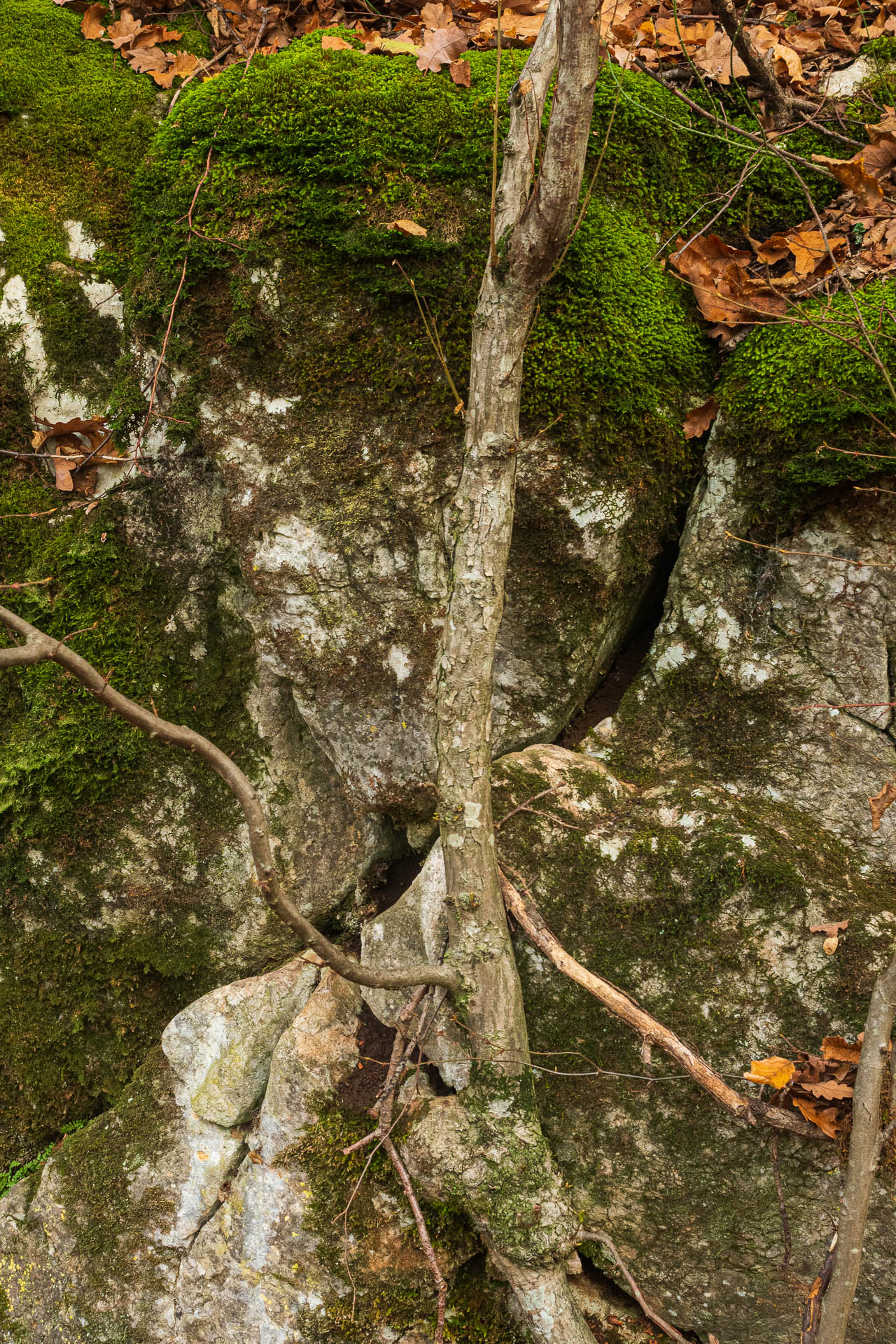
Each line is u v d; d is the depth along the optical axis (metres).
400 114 2.32
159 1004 2.84
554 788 2.31
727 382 2.33
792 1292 2.06
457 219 2.29
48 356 2.73
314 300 2.32
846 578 2.20
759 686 2.32
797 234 2.35
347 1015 2.43
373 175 2.29
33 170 2.71
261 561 2.49
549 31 1.79
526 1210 2.02
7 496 2.74
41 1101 2.87
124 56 2.89
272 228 2.30
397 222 2.25
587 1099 2.18
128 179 2.74
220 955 2.79
